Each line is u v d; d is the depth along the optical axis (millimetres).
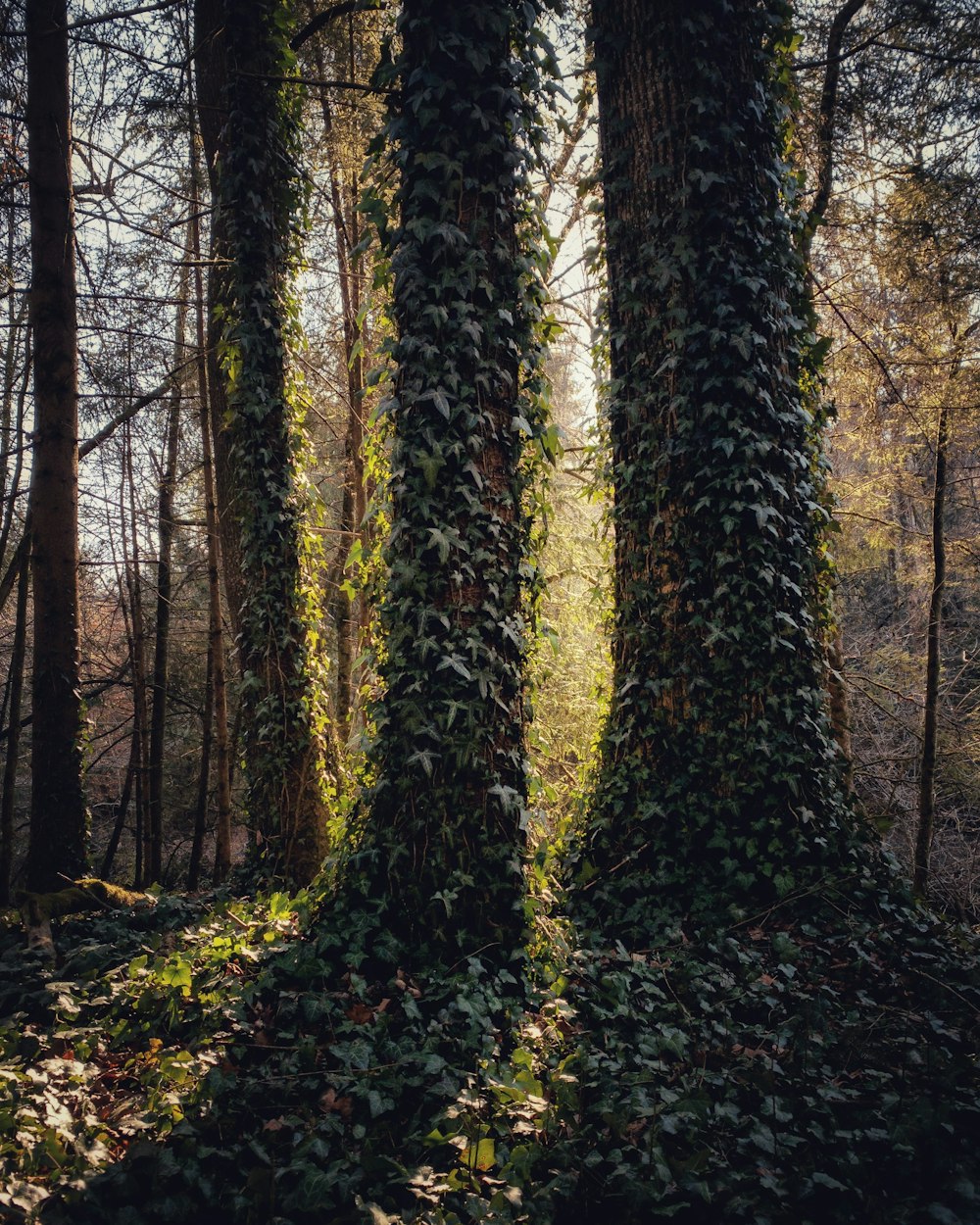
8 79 8359
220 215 8781
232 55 7473
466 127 4426
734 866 5062
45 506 7609
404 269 4391
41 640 7520
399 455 4355
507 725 4383
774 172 5641
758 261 5473
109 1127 2928
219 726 10898
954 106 8750
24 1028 3664
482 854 4168
